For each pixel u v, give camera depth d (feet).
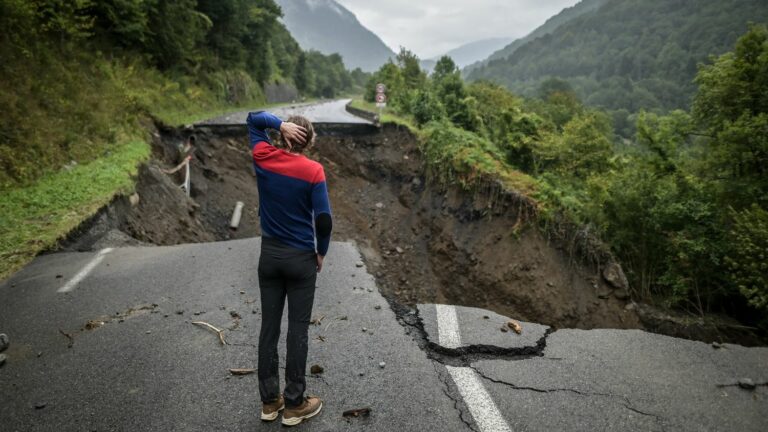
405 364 11.12
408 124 58.70
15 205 23.62
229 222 42.16
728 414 9.71
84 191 26.40
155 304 14.76
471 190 38.78
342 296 15.47
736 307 22.85
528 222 31.32
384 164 55.11
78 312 14.12
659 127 31.76
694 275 22.81
